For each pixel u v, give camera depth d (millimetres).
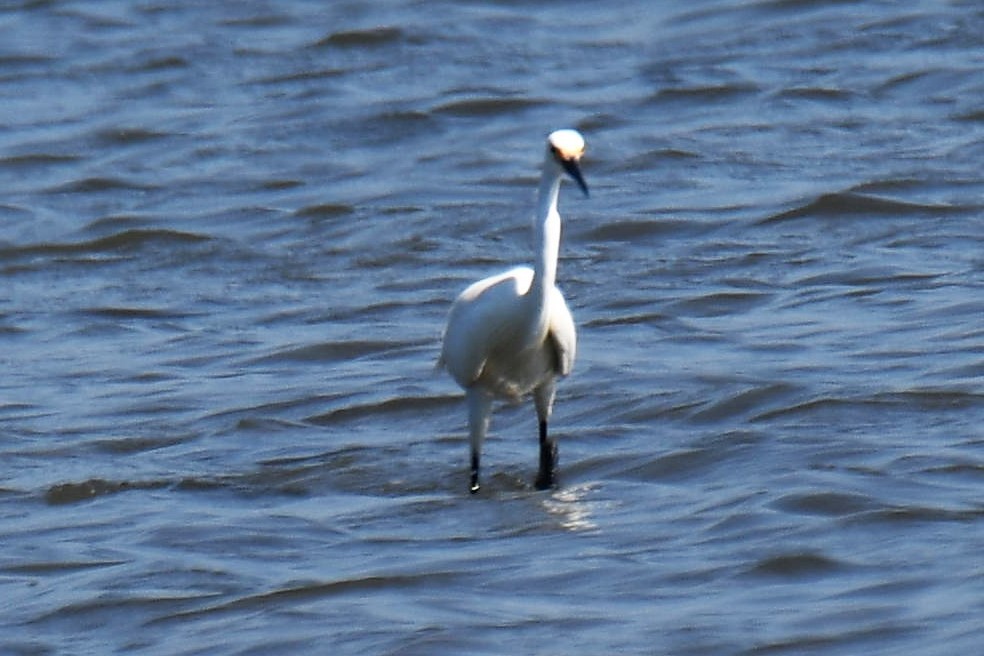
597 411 14781
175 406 15883
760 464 13031
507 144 24703
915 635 9977
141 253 21297
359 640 10367
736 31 28562
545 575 11203
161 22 30797
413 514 12656
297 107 26719
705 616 10430
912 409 14070
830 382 14867
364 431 14961
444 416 15141
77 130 26266
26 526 12984
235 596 11219
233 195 23406
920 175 21625
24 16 31500
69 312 19281
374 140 25312
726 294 18078
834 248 19578
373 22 30062
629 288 18672
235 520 12703
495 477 13422
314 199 22859
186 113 26828
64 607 11273
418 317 18312
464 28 29578
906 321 16719
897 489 12227
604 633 10281
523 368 12797
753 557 11227
